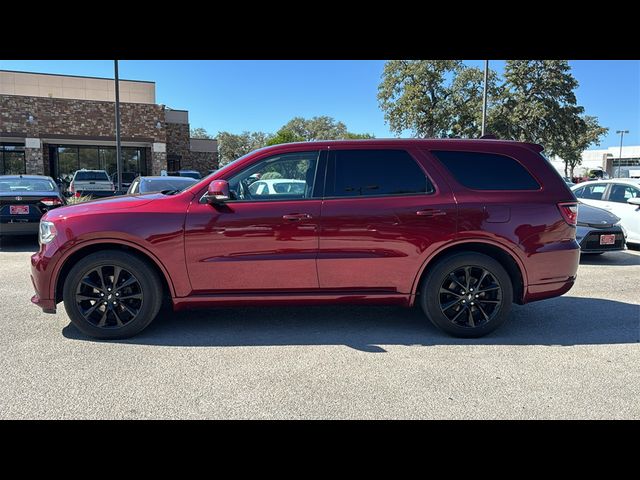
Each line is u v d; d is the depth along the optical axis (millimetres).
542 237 4531
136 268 4312
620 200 10188
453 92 33594
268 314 5262
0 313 5184
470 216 4441
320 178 4504
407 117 33875
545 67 31578
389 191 4488
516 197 4531
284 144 4609
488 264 4469
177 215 4312
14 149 25625
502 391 3432
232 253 4355
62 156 26484
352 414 3102
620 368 3867
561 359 4051
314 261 4398
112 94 30203
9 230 9133
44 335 4504
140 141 27219
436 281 4484
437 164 4555
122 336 4406
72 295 4289
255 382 3543
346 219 4387
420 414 3105
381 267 4453
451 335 4590
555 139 32719
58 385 3461
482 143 4684
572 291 6535
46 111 25234
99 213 4312
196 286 4383
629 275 7590
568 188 4695
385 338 4547
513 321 5145
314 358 4020
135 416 3051
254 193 4492
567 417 3086
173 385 3479
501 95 32312
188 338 4473
